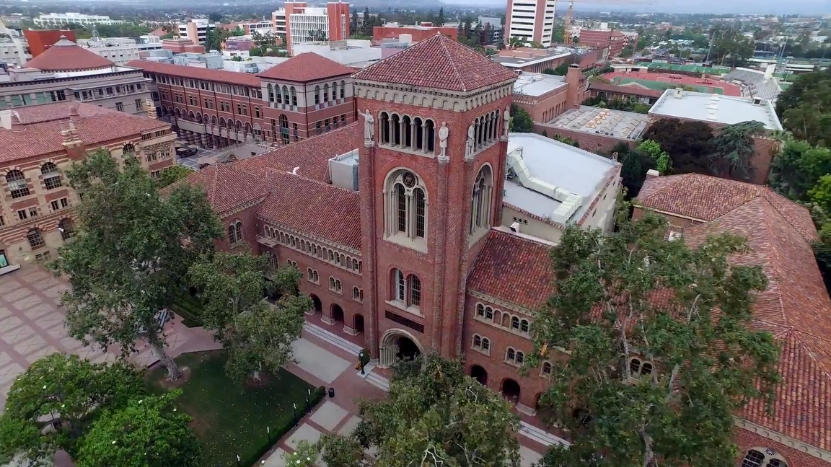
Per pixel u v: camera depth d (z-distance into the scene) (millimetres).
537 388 45500
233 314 43375
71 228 78188
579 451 28609
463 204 41094
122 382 38594
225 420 47219
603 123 131625
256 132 123562
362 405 33906
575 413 39594
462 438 27781
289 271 48375
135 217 45156
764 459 32031
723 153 93812
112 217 45469
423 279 45625
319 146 80188
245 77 120812
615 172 73625
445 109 37656
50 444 36000
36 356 55500
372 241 47688
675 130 98250
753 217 51344
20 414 34938
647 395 23656
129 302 45938
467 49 43062
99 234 45562
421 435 24938
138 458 30688
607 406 24812
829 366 31938
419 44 42031
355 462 30734
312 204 59656
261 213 61594
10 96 103375
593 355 25062
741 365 27312
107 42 193125
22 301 65500
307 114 108062
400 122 40656
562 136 117938
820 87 120250
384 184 44250
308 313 62344
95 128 80938
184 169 82062
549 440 44719
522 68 177500
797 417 30219
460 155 38844
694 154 97312
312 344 57406
